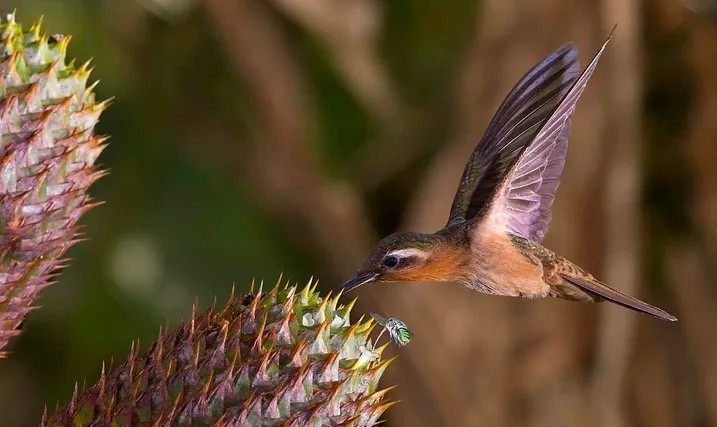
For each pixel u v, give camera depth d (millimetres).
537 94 7543
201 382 5754
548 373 12195
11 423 12133
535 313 12188
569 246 12062
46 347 12289
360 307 12375
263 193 13055
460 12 13648
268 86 12977
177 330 6066
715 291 13703
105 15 12477
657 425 13383
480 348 12203
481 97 12219
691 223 13883
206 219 12773
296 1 12867
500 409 12172
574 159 12023
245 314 5922
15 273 6719
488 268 7305
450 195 12164
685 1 13438
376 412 5816
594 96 12008
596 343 12188
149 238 12516
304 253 13117
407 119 13586
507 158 7594
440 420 12141
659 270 13766
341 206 13070
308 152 13117
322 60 13398
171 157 12898
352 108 13562
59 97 6703
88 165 6902
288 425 5605
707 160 13703
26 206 6629
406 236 7176
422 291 12203
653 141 13859
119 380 5980
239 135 13102
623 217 12078
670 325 13625
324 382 5730
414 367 12164
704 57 13547
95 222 12320
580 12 11977
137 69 12828
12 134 6547
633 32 12023
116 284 12227
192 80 13102
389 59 13789
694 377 13539
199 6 12922
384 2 13719
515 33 12125
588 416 12211
